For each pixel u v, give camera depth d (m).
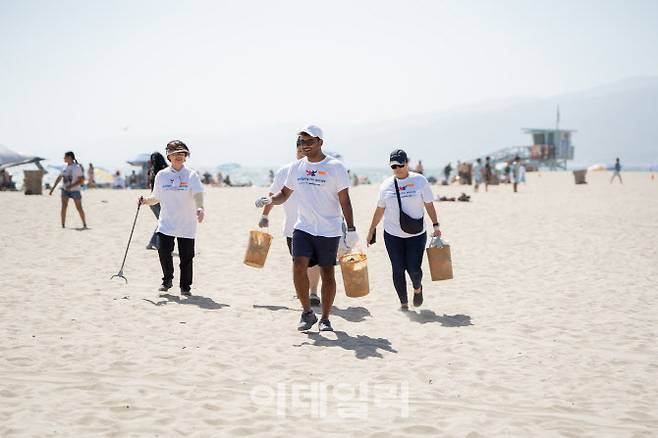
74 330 6.40
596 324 7.34
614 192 33.22
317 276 7.91
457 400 4.87
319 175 6.46
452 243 13.87
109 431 4.01
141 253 11.69
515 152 78.19
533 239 14.48
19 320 6.70
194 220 8.23
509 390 5.14
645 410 4.79
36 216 17.84
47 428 4.02
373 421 4.35
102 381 4.97
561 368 5.76
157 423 4.18
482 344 6.44
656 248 13.16
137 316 7.06
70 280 8.98
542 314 7.77
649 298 8.72
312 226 6.54
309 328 6.66
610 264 11.35
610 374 5.63
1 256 10.89
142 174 47.31
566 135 80.62
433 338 6.63
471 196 31.09
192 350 5.86
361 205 24.52
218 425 4.20
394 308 8.02
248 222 17.41
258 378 5.20
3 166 42.34
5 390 4.67
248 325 6.86
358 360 5.78
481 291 9.05
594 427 4.42
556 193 33.03
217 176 54.53
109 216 18.31
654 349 6.41
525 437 4.20
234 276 9.80
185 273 8.23
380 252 12.41
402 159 7.59
